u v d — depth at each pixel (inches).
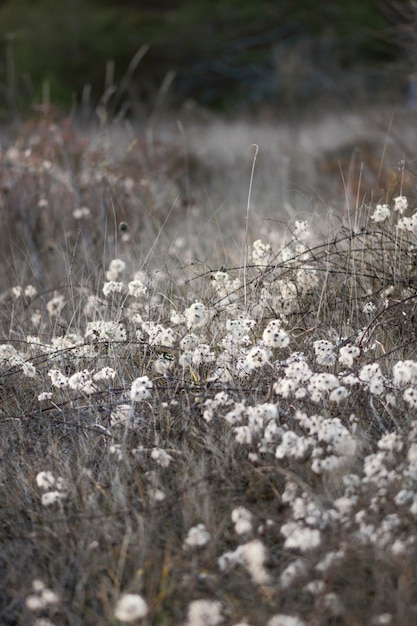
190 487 156.5
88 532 151.2
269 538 147.6
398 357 196.7
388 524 138.9
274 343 175.8
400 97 625.9
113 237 319.6
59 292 280.5
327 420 157.6
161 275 250.2
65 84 1057.5
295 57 881.5
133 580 138.9
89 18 1103.6
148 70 1066.1
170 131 609.6
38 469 171.2
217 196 418.9
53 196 354.0
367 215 246.5
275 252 251.4
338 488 153.5
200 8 1101.1
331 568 132.0
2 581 144.8
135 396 169.8
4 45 1103.0
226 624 131.5
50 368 213.2
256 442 164.7
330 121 656.4
